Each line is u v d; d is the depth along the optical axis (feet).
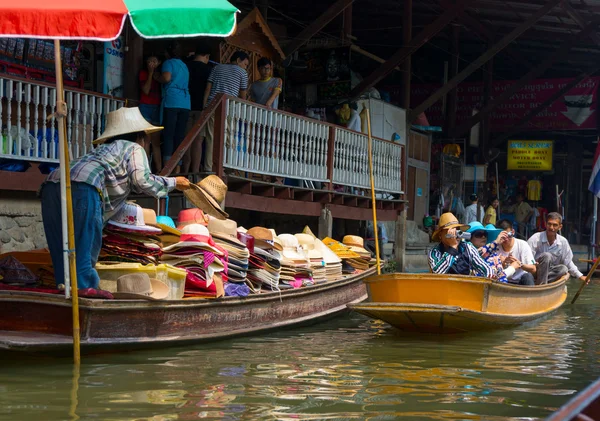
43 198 22.72
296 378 20.61
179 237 26.48
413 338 28.84
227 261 27.17
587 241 108.78
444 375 21.58
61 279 22.56
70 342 20.70
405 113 67.56
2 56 34.60
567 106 90.07
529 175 109.40
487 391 19.61
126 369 20.86
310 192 44.93
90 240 22.34
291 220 55.72
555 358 24.90
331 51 56.03
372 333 30.07
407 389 19.61
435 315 28.17
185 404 17.35
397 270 55.11
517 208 94.02
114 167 22.97
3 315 22.15
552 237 41.45
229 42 46.68
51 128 33.14
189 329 24.94
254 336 28.30
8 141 31.12
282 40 64.49
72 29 19.29
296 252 33.55
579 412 7.23
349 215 49.83
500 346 27.20
